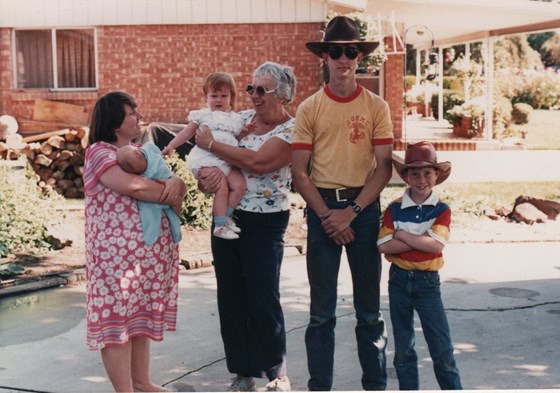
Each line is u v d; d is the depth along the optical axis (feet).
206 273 29.50
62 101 52.95
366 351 16.52
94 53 53.42
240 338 17.48
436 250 15.60
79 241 33.78
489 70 69.21
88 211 15.58
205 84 17.72
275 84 16.79
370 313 16.47
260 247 16.99
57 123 53.01
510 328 22.18
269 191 17.01
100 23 52.75
